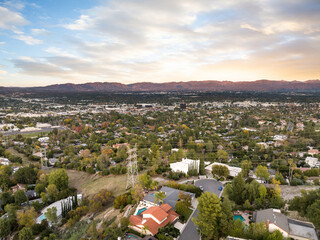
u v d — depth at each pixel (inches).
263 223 2674.7
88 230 3019.2
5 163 6589.6
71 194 4739.2
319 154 6446.9
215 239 2751.0
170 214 3213.6
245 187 3708.2
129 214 3435.0
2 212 4175.7
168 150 7347.4
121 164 6338.6
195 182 4731.8
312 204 2878.9
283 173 5206.7
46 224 3531.0
